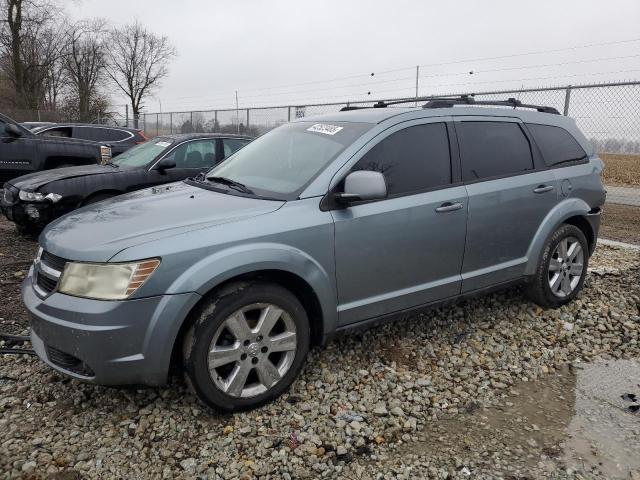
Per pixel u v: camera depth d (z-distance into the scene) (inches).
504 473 102.4
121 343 104.9
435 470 103.0
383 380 135.0
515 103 178.4
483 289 160.6
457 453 108.8
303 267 121.3
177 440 110.3
